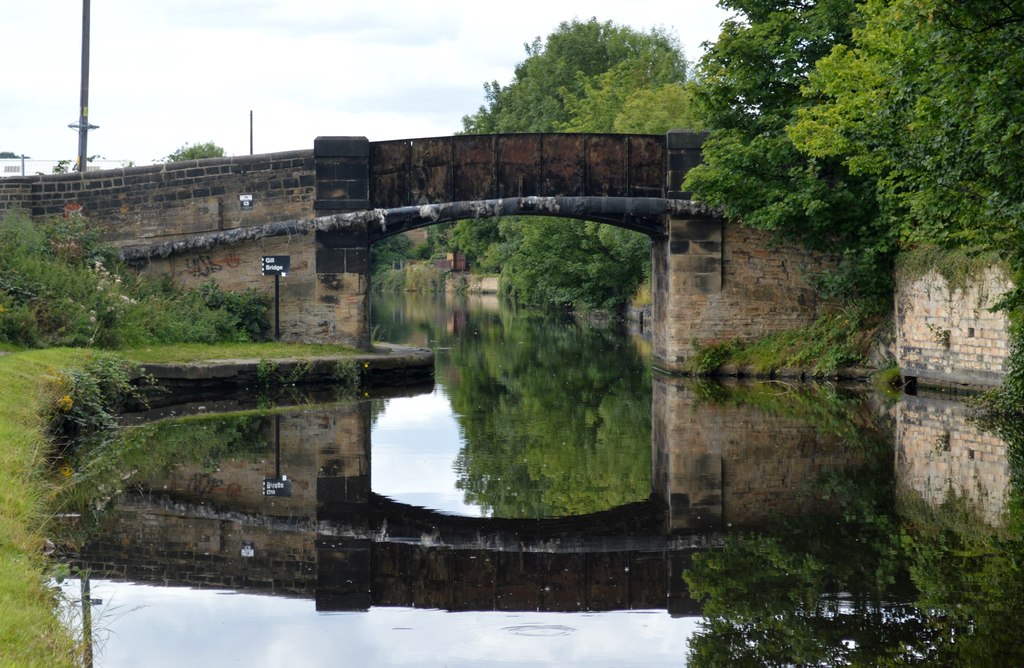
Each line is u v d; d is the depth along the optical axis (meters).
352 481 14.70
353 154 26.66
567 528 12.35
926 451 16.38
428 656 8.45
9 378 16.19
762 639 8.70
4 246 23.03
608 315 50.88
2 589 7.89
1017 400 19.27
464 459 16.27
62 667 6.93
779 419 19.73
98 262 25.09
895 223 23.86
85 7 31.31
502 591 10.16
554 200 26.81
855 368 25.50
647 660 8.35
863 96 19.72
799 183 24.56
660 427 19.12
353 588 10.17
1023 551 10.88
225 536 11.75
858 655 8.23
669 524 12.38
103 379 19.55
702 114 26.70
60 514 12.35
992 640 8.46
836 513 12.67
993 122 12.82
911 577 10.12
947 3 12.95
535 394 24.06
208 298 26.69
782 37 25.47
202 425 18.98
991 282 21.03
